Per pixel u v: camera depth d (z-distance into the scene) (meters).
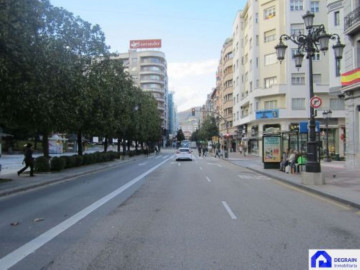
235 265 5.37
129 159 47.03
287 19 49.84
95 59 28.23
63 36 23.17
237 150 77.25
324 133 47.50
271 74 51.56
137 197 12.62
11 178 19.30
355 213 9.66
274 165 26.12
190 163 37.34
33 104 18.22
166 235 7.19
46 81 18.44
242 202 11.47
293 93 48.75
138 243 6.62
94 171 26.45
